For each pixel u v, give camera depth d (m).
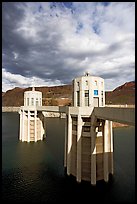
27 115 78.31
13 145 69.88
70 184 37.47
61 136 88.75
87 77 40.00
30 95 79.62
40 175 41.75
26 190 34.97
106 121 37.53
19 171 44.06
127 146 65.75
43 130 83.00
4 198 32.09
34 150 62.69
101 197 32.28
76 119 39.94
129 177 39.88
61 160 52.22
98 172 37.62
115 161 49.69
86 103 39.91
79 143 37.16
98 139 37.81
